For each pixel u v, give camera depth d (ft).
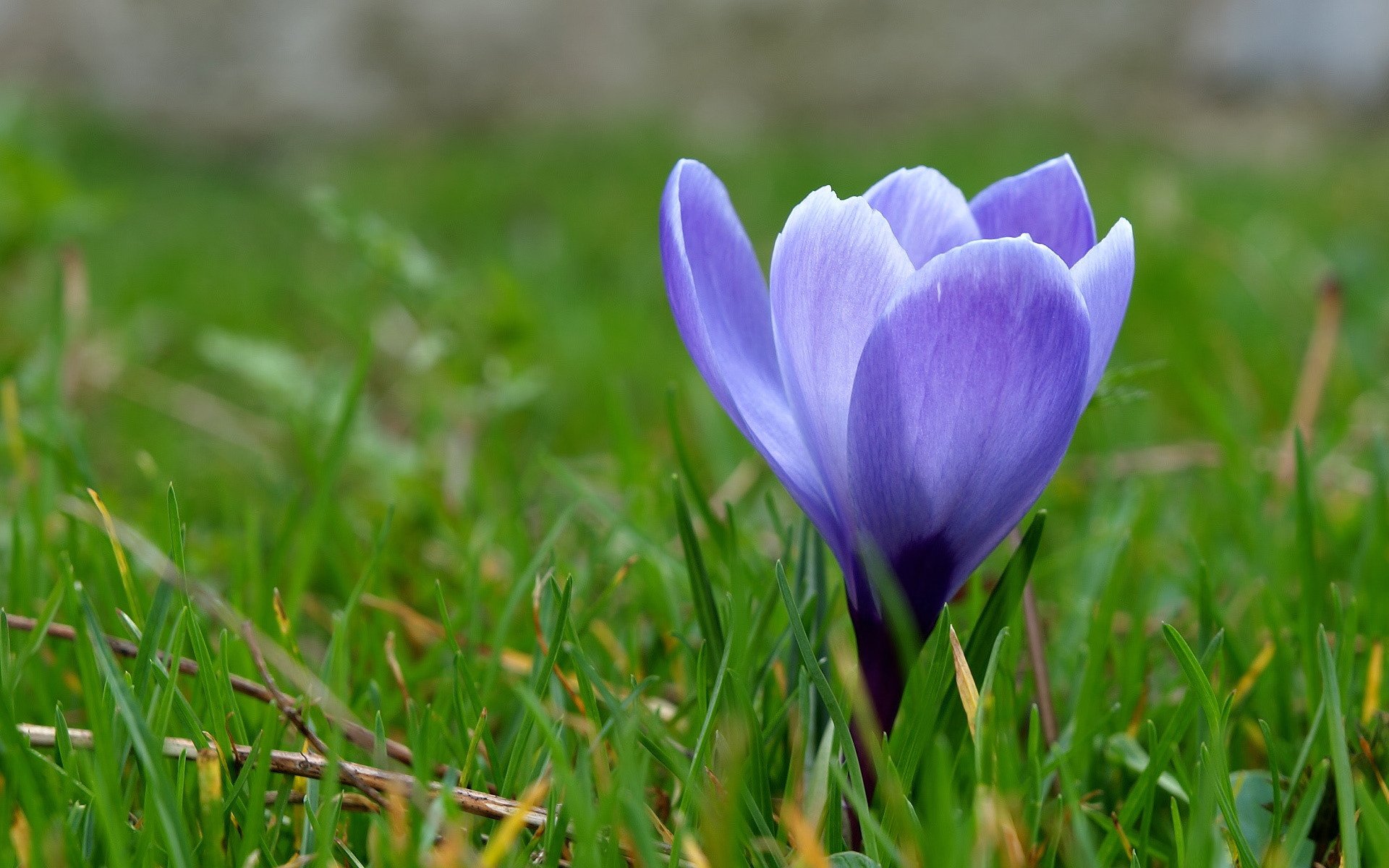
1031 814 1.18
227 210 6.89
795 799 1.21
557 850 1.12
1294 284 3.50
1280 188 5.61
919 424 1.11
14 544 1.38
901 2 10.23
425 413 2.27
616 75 10.46
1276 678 1.30
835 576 1.48
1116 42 9.59
